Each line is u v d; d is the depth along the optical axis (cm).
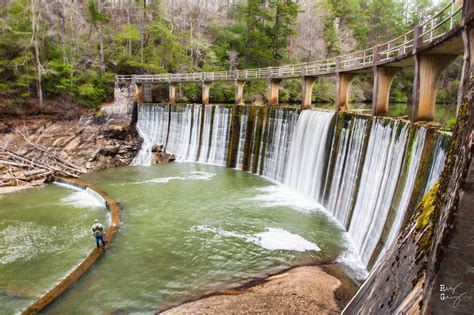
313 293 1384
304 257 1733
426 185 1263
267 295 1391
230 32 6197
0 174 3172
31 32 4656
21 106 4281
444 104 4297
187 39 6141
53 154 3669
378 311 562
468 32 994
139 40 5784
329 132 2420
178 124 4084
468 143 378
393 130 1662
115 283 1550
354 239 1883
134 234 2023
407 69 5488
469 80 592
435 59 1506
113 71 5438
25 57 4291
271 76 3434
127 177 3275
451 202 392
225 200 2595
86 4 5816
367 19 7331
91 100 4778
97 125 4228
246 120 3488
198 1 7094
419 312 402
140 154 3956
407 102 5300
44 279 1622
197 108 3903
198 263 1703
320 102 6041
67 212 2439
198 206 2472
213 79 3962
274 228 2086
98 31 5369
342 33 6794
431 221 527
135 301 1423
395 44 6297
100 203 2627
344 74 2512
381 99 2027
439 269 375
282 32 5956
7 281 1608
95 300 1434
